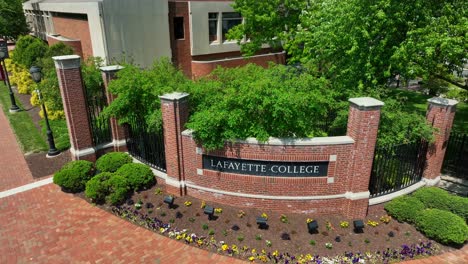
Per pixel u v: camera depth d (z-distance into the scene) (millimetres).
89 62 15469
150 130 10805
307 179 8930
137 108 11172
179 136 9453
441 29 10289
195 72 23766
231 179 9328
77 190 10789
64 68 10781
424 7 10523
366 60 11430
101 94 12727
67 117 11500
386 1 10281
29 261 7852
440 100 10000
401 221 9211
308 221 8891
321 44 12992
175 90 10398
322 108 9578
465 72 21312
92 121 12320
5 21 36375
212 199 9750
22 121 17531
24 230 8930
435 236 8500
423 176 10766
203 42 24297
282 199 9141
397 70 11562
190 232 8680
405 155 10078
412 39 10258
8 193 10750
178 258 7910
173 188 10062
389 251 8148
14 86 25312
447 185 11367
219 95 9562
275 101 8594
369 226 9016
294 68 11539
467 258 8109
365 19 10820
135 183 10328
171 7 22250
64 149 14000
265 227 8797
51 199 10383
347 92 11258
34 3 34781
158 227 8914
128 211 9586
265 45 28188
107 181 10156
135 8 20156
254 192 9266
